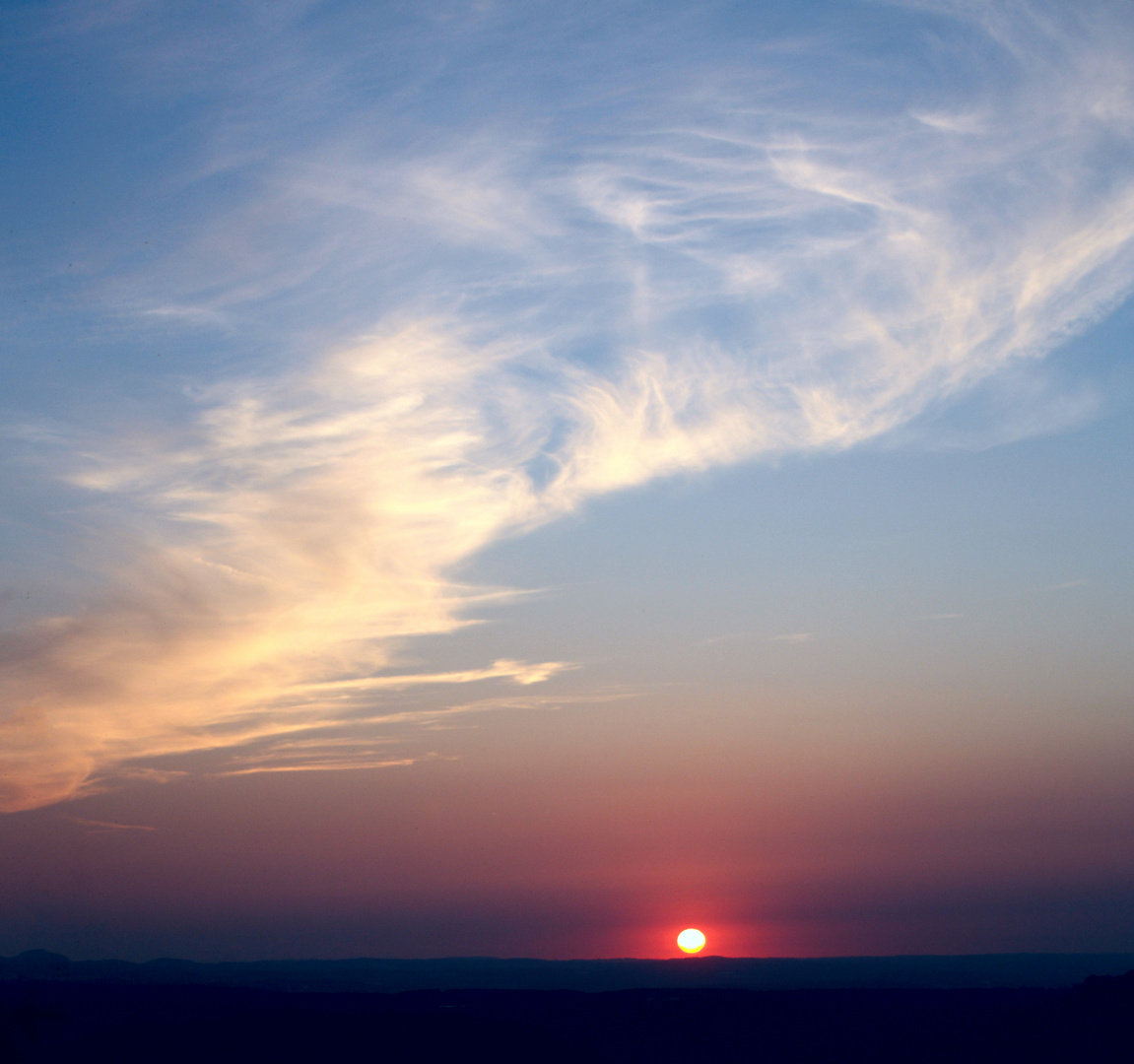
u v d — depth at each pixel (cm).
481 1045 5531
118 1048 5450
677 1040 5741
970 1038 5522
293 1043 5516
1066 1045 5181
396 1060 5238
